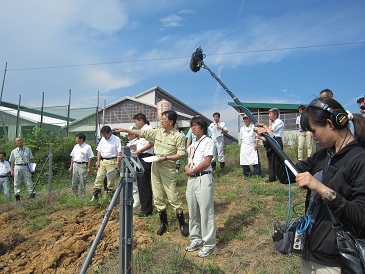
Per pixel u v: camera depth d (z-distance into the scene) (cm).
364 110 670
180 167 1190
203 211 489
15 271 528
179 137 560
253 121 264
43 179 1327
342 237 195
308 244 219
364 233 199
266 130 254
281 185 795
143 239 534
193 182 502
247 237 533
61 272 499
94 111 1716
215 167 1092
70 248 541
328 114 210
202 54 320
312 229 216
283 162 246
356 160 199
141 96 2844
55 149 1417
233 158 1223
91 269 475
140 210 672
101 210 727
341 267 195
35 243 612
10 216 772
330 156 219
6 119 1848
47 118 1759
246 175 925
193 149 513
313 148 1088
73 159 888
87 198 826
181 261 430
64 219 692
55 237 611
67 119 1709
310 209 223
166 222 581
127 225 336
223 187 833
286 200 676
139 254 455
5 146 1528
